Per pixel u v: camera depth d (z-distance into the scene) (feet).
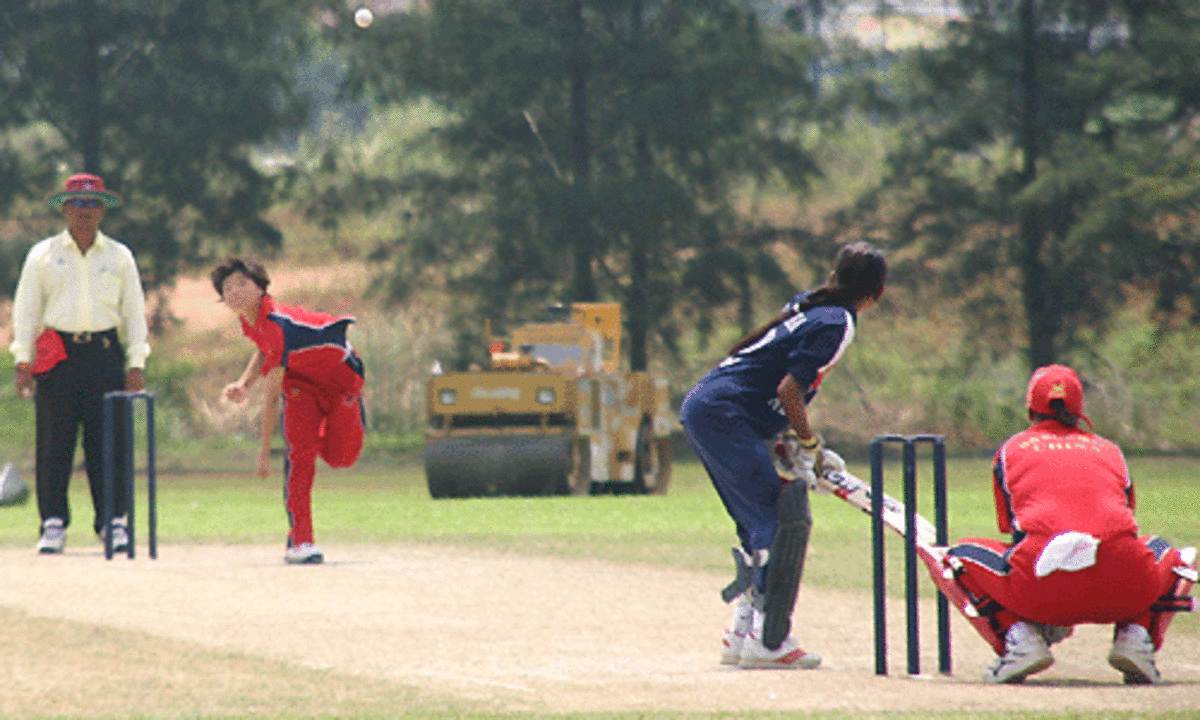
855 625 97.66
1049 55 409.08
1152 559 74.79
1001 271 416.67
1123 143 392.47
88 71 376.48
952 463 320.09
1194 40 375.86
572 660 81.92
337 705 67.51
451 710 65.82
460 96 394.11
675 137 381.40
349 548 145.48
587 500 222.69
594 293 381.60
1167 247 382.22
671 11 391.65
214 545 149.28
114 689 71.77
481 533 161.79
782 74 382.42
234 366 449.89
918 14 418.72
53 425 140.67
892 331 450.71
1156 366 414.41
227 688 72.08
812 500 208.85
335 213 402.31
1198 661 83.15
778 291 393.09
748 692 71.15
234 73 389.39
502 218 378.12
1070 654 85.97
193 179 382.01
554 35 379.96
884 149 461.78
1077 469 75.92
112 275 141.90
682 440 403.13
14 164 382.01
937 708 65.82
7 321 427.33
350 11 384.68
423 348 415.44
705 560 134.51
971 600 76.79
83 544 151.23
